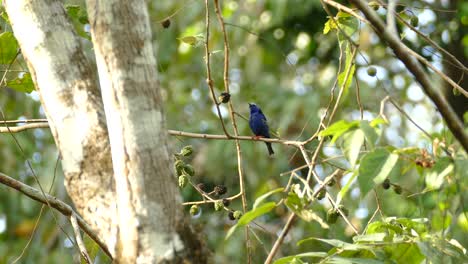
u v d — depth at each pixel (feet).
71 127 26.27
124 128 24.20
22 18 27.94
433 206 26.96
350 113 66.95
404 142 53.06
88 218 25.31
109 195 25.20
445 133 26.16
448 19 64.90
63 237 66.59
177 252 23.38
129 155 23.99
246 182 65.41
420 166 26.50
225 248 56.95
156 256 23.30
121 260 23.77
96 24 25.07
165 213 23.66
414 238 27.99
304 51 76.02
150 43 25.23
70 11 37.19
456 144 25.84
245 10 76.28
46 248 67.97
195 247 23.71
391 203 47.73
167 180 23.94
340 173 32.01
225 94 33.86
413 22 34.71
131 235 23.62
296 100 68.85
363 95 66.08
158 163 23.98
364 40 70.13
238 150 34.06
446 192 25.58
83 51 27.68
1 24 41.45
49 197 31.17
